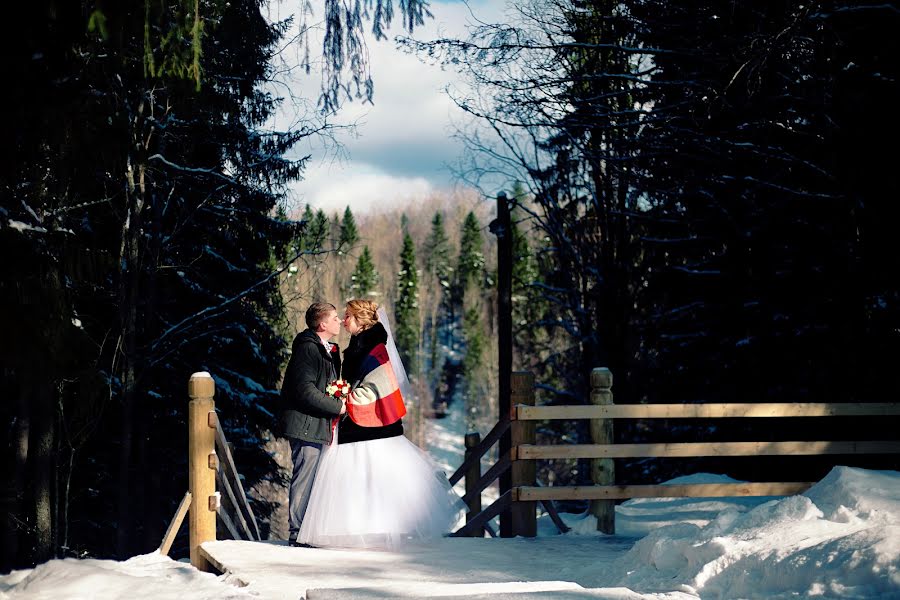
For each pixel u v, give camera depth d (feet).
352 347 22.07
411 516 21.25
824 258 42.78
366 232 355.97
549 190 62.75
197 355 56.44
